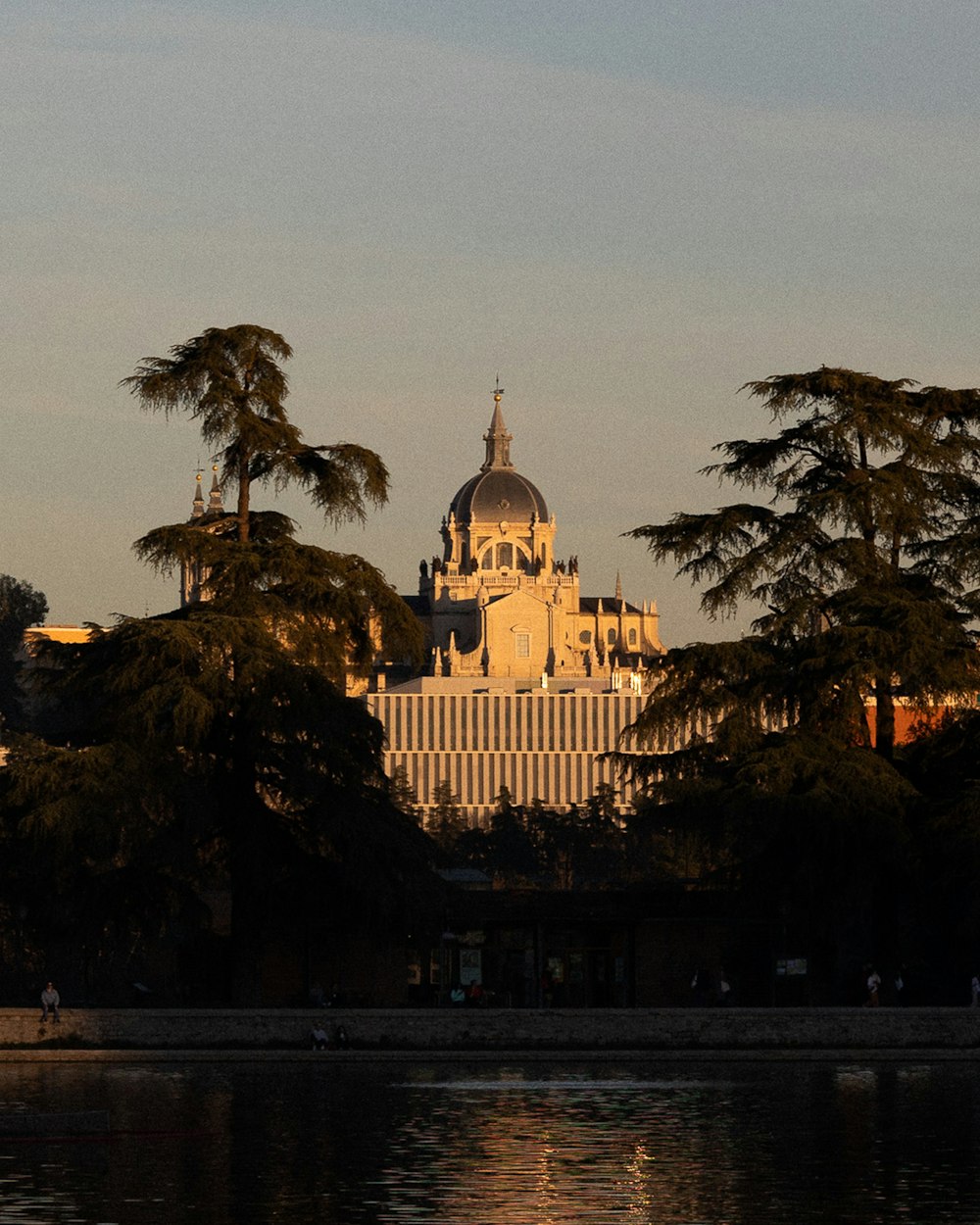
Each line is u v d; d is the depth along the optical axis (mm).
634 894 194000
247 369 190500
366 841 175875
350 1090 133875
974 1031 166750
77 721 183625
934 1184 90562
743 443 195750
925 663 178625
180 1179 91750
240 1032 163500
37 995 189625
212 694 173875
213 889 192125
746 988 192625
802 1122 114125
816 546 189625
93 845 165750
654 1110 120500
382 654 192625
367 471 191375
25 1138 106750
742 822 172875
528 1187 89500
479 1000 193875
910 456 189750
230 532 192625
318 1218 81125
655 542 194000
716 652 186125
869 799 173125
